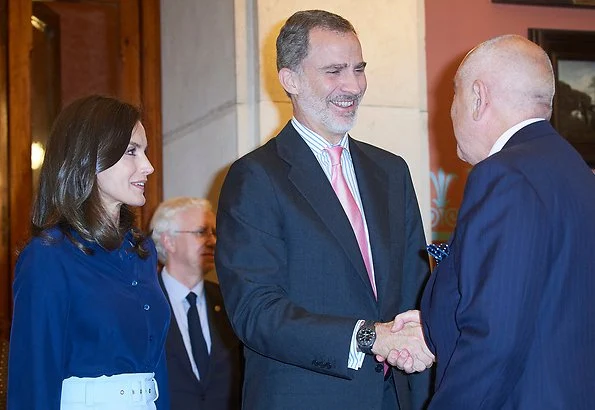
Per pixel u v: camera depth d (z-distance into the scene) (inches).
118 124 109.1
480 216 86.8
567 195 88.0
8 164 198.5
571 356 85.2
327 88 114.6
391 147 176.1
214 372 158.2
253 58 173.5
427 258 121.4
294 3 173.2
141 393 108.1
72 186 107.7
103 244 108.3
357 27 175.3
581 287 86.5
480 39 186.9
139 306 110.7
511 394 85.4
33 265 104.8
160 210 165.0
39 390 101.7
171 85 203.6
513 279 84.0
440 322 93.7
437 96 183.0
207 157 185.5
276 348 106.0
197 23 190.7
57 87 204.7
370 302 111.7
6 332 193.8
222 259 111.4
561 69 189.0
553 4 189.9
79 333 106.0
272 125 171.6
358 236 115.6
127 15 208.8
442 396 85.7
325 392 109.3
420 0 180.2
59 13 206.1
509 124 95.2
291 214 111.6
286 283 110.7
